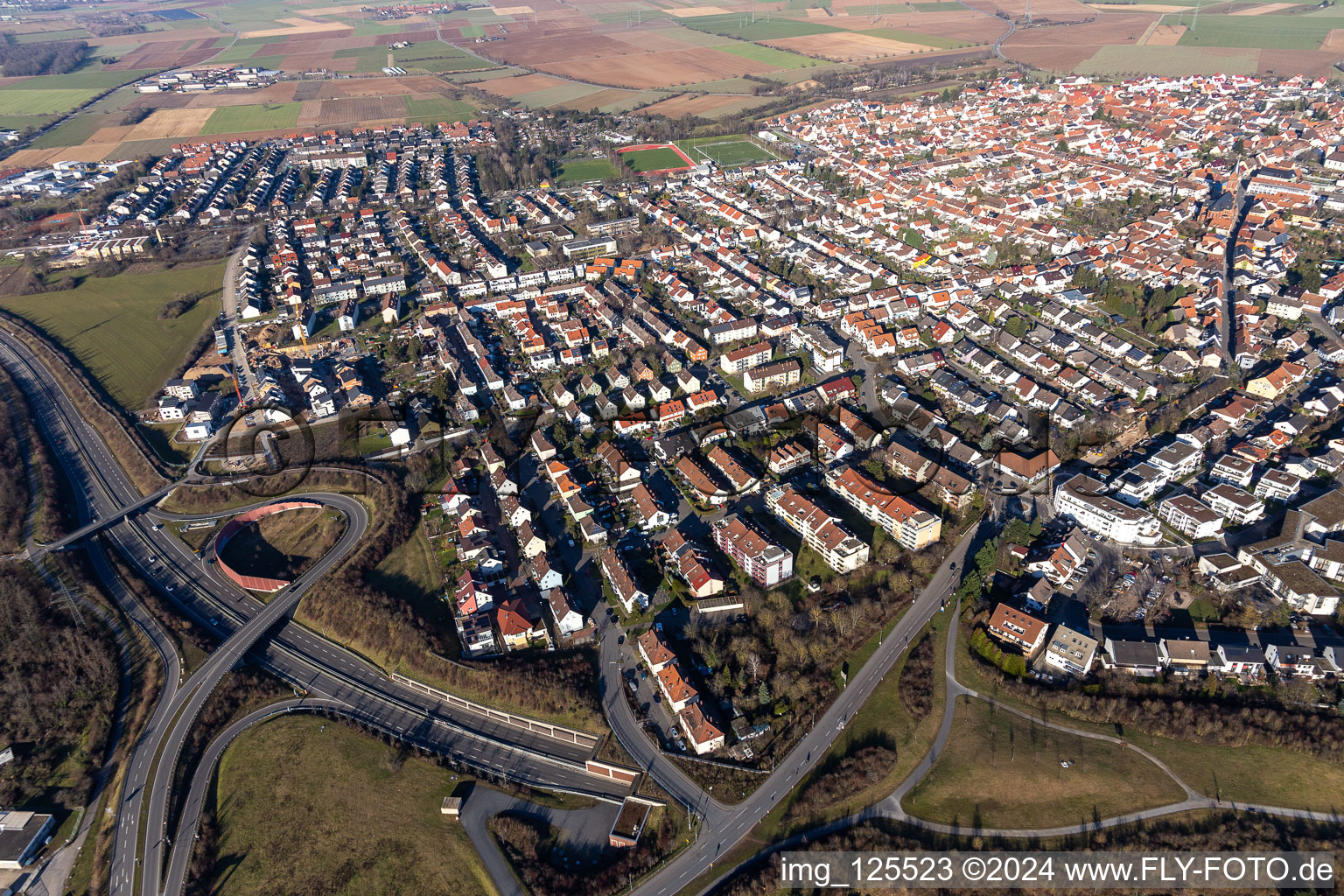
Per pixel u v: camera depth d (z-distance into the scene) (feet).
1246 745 549.13
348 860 526.16
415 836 536.01
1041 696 589.32
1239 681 593.83
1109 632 643.45
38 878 527.81
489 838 531.09
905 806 525.75
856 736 575.38
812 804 531.09
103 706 638.94
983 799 524.93
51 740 619.67
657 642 639.76
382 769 583.58
